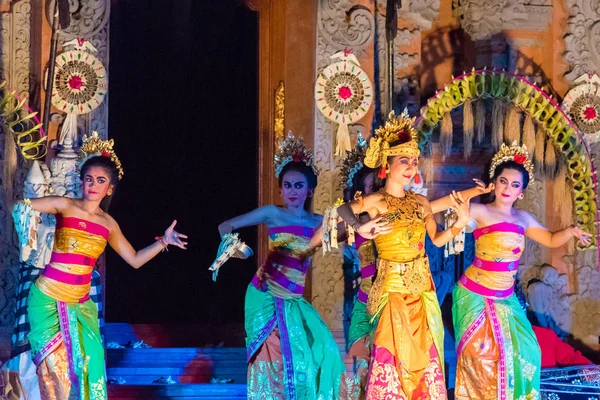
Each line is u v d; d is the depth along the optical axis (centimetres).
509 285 1222
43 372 1116
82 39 1447
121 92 1841
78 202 1148
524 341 1205
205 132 1856
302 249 1229
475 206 1230
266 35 1552
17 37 1421
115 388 1323
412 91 1548
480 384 1205
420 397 1081
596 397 1346
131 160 1845
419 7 1567
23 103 1380
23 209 1105
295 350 1194
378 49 1540
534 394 1209
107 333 1552
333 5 1533
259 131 1548
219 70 1844
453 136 1573
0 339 1364
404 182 1108
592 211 1512
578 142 1512
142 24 1841
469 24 1605
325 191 1499
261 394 1197
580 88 1598
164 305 1825
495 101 1527
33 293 1128
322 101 1511
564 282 1574
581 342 1580
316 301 1489
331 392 1198
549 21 1603
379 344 1078
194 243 1848
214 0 1841
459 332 1222
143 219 1845
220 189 1852
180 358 1456
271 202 1533
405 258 1097
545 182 1573
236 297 1830
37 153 1390
